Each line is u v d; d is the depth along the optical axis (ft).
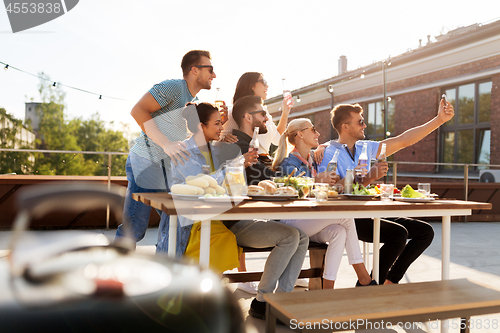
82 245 2.44
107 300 2.14
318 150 8.48
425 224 7.26
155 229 14.76
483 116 26.71
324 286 6.61
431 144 30.01
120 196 2.80
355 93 34.86
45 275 2.15
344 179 7.22
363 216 5.54
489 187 20.18
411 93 30.78
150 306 2.23
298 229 6.37
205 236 5.02
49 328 1.92
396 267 7.21
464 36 25.77
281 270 6.10
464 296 4.31
